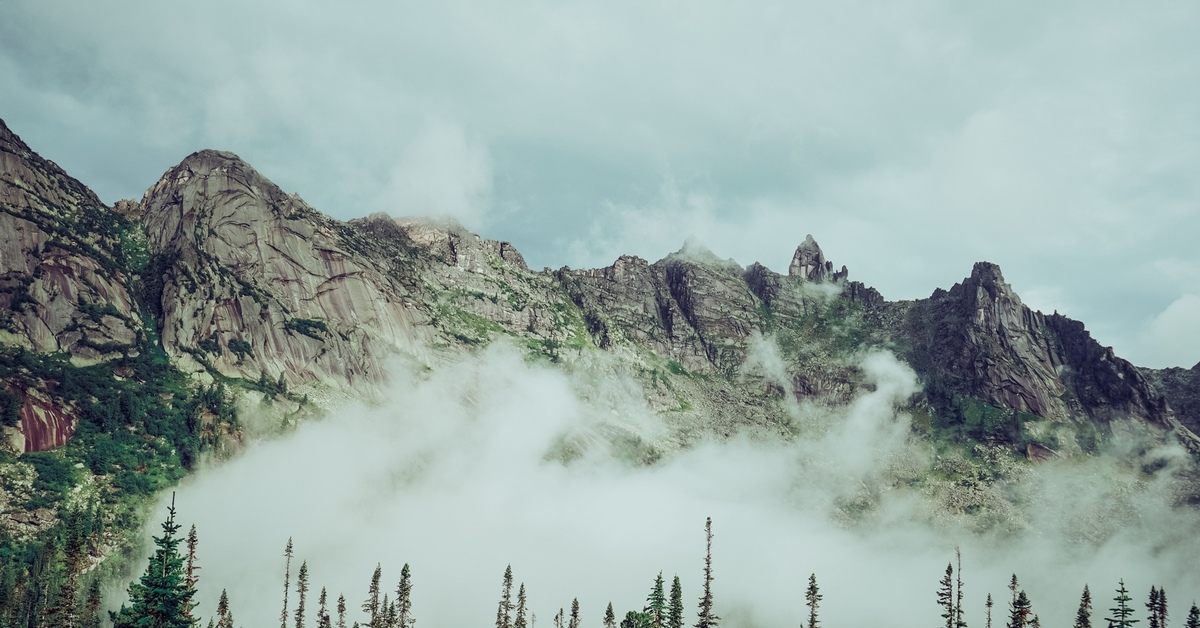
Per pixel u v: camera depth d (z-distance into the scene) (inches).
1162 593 7598.4
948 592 7672.2
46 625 7578.7
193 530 5187.0
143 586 4377.5
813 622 7677.2
